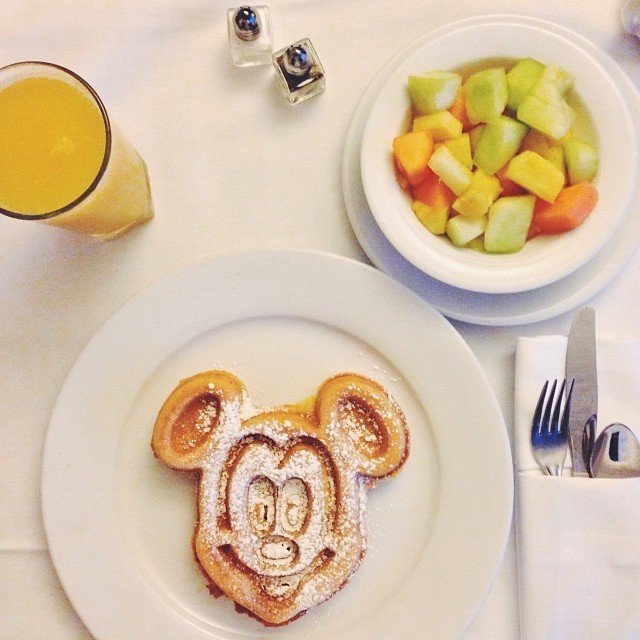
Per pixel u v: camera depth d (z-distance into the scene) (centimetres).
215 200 52
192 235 52
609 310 51
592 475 49
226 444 48
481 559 48
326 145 52
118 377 50
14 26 52
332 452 47
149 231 52
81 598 48
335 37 52
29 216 44
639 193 50
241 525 47
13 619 49
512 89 48
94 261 52
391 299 49
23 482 50
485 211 48
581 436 49
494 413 48
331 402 48
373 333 50
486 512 48
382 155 48
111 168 45
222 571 47
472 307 50
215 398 49
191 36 52
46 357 51
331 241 52
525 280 47
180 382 49
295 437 48
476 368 49
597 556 47
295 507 48
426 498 49
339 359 51
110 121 45
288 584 47
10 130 46
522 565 48
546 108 48
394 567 49
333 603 49
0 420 51
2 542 50
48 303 51
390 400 49
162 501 50
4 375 51
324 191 52
